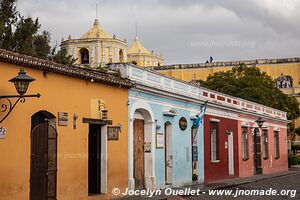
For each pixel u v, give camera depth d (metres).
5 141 12.14
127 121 17.81
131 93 18.20
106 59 54.12
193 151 23.89
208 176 25.22
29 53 26.83
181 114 22.66
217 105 26.53
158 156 20.23
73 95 14.77
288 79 67.25
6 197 12.11
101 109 16.14
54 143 13.84
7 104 12.14
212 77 47.06
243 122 31.31
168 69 70.06
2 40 26.61
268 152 36.03
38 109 13.26
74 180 14.69
